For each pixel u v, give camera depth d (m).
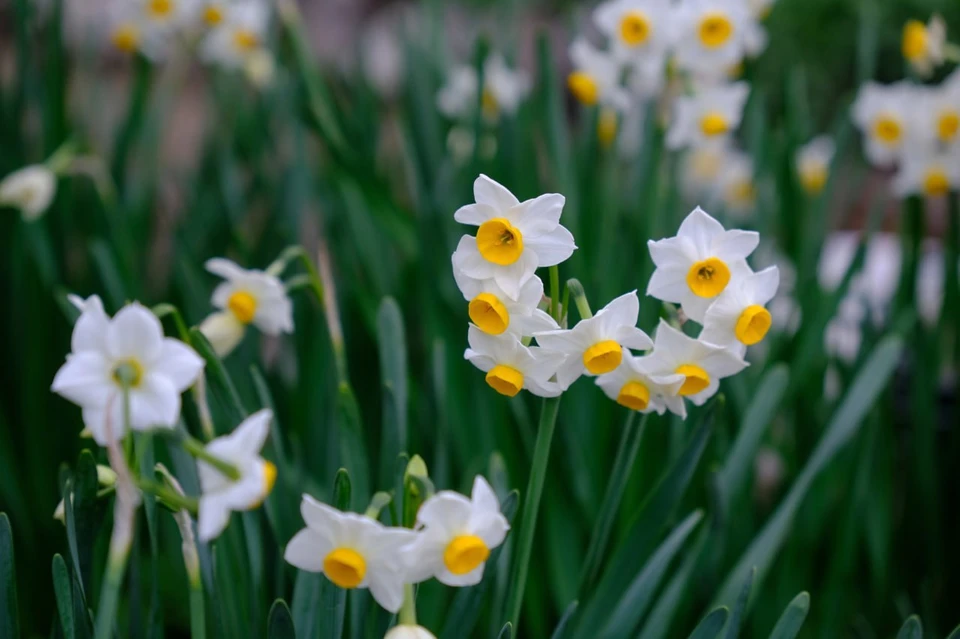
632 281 1.01
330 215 1.23
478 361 0.67
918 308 1.05
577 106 2.50
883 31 2.20
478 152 1.08
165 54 1.42
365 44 1.38
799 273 1.04
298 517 0.81
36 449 1.03
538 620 0.88
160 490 0.63
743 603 0.72
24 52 1.17
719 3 1.01
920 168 1.05
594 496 0.92
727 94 1.05
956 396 0.99
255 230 1.33
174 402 0.62
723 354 0.67
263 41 1.45
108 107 1.59
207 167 1.32
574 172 1.13
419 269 1.06
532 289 0.66
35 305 1.06
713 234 0.68
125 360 0.62
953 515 0.98
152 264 1.31
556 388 0.67
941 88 1.06
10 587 0.71
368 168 1.12
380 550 0.64
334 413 0.90
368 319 1.05
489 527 0.65
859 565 0.98
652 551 0.84
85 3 1.70
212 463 0.62
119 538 0.62
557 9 2.66
